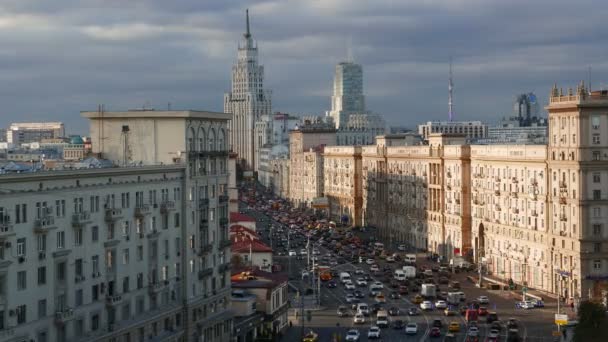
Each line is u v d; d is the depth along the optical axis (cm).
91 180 11788
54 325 11012
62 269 11188
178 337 14050
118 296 12350
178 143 14400
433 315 19225
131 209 12812
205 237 15000
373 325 18075
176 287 14138
